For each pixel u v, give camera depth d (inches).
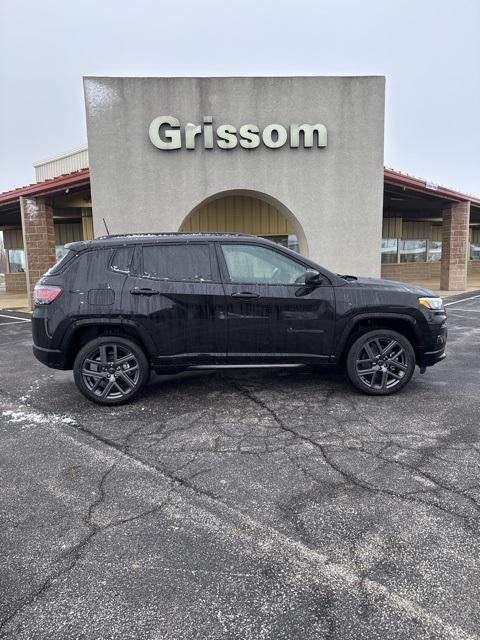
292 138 454.3
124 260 199.6
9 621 84.5
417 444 157.6
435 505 120.3
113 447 159.8
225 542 106.7
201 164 453.4
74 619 84.9
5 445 162.1
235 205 610.2
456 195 650.8
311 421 180.2
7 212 653.9
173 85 443.2
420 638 79.7
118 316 194.4
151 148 448.1
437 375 244.1
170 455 152.8
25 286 898.1
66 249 204.1
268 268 203.6
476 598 88.7
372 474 137.3
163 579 95.0
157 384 233.6
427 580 93.7
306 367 212.1
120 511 120.0
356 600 88.7
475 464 142.7
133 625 83.4
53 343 195.9
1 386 236.5
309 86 452.8
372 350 208.1
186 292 197.8
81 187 491.8
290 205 465.1
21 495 128.7
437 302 208.4
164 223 455.8
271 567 98.2
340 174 465.1
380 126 462.0
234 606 87.7
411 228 914.1
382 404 198.4
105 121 442.3
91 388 201.2
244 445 159.3
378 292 203.3
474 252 1178.6
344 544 105.3
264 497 125.8
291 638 80.1
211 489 130.6
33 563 100.5
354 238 473.1
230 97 448.5
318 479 135.0
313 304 200.4
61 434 171.6
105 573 97.0
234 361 202.7
